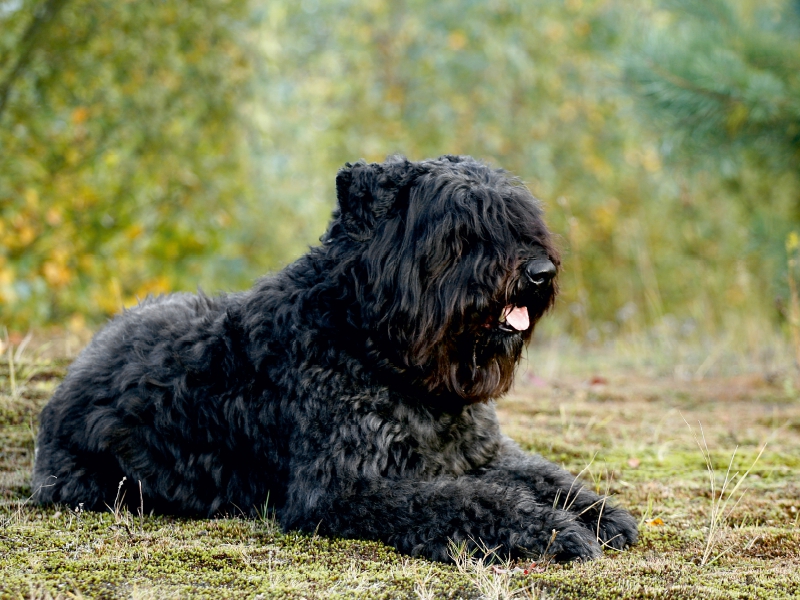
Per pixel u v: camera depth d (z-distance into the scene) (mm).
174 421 7043
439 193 6816
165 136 17281
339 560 5660
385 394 6578
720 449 9414
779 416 10961
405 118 24297
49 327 16953
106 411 7203
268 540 6164
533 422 10547
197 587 5082
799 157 14414
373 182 6926
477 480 6422
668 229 25031
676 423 10719
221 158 18219
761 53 13789
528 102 24484
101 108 16859
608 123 24875
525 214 7008
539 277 6789
